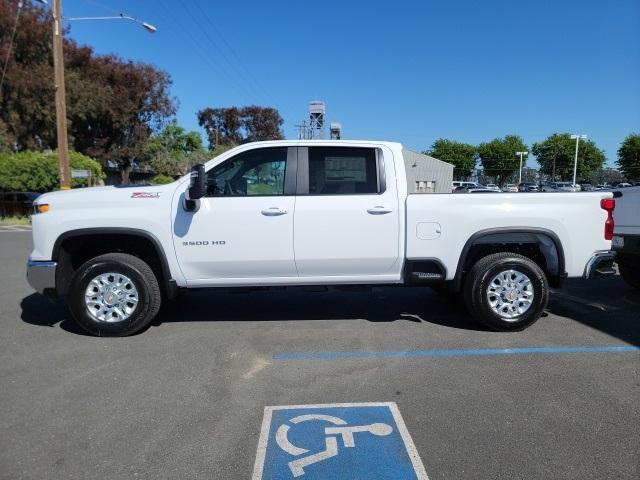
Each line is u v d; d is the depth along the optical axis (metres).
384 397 3.94
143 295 5.36
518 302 5.55
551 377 4.32
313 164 5.49
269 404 3.83
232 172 5.50
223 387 4.14
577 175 88.31
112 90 41.47
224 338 5.41
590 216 5.55
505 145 96.50
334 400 3.89
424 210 5.43
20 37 31.17
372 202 5.43
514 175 98.00
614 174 85.25
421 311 6.53
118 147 45.41
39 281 5.33
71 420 3.59
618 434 3.37
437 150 98.75
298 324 5.94
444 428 3.46
